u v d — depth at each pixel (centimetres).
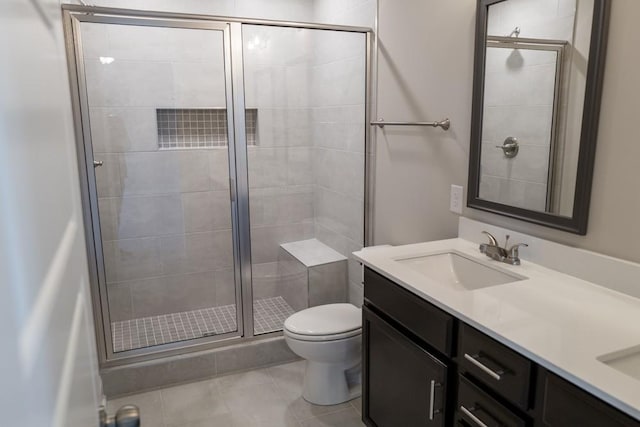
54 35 62
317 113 350
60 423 42
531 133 176
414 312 163
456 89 215
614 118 148
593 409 102
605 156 152
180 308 344
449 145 223
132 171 316
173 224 333
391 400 187
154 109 315
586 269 159
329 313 255
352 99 306
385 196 282
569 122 161
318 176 359
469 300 147
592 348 116
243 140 302
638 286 145
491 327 128
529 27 172
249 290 297
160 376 270
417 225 253
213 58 322
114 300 326
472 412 142
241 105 298
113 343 293
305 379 256
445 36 219
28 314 33
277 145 350
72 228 64
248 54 331
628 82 143
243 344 289
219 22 280
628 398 96
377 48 276
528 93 175
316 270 325
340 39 312
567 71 160
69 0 267
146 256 329
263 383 271
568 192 164
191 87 321
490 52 191
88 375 68
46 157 47
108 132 306
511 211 187
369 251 204
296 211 363
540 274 168
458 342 146
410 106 250
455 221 223
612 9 145
